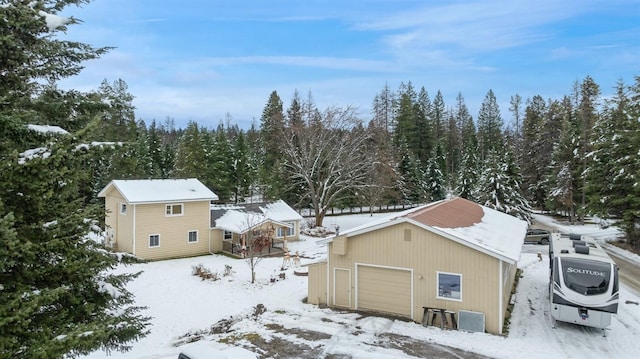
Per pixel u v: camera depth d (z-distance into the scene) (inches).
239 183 2134.6
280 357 466.6
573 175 1702.8
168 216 1138.0
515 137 3245.6
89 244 322.3
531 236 1269.7
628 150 1226.6
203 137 2309.3
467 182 1722.4
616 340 518.9
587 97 2154.3
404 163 2165.4
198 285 827.4
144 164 2058.3
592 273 546.6
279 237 1336.1
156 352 499.5
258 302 708.0
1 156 254.1
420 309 587.5
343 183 1590.8
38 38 279.4
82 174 292.0
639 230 1178.6
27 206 267.1
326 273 668.1
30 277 265.1
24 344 239.0
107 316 311.9
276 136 1797.5
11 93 280.1
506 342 507.2
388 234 615.2
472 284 554.3
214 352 369.1
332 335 534.0
